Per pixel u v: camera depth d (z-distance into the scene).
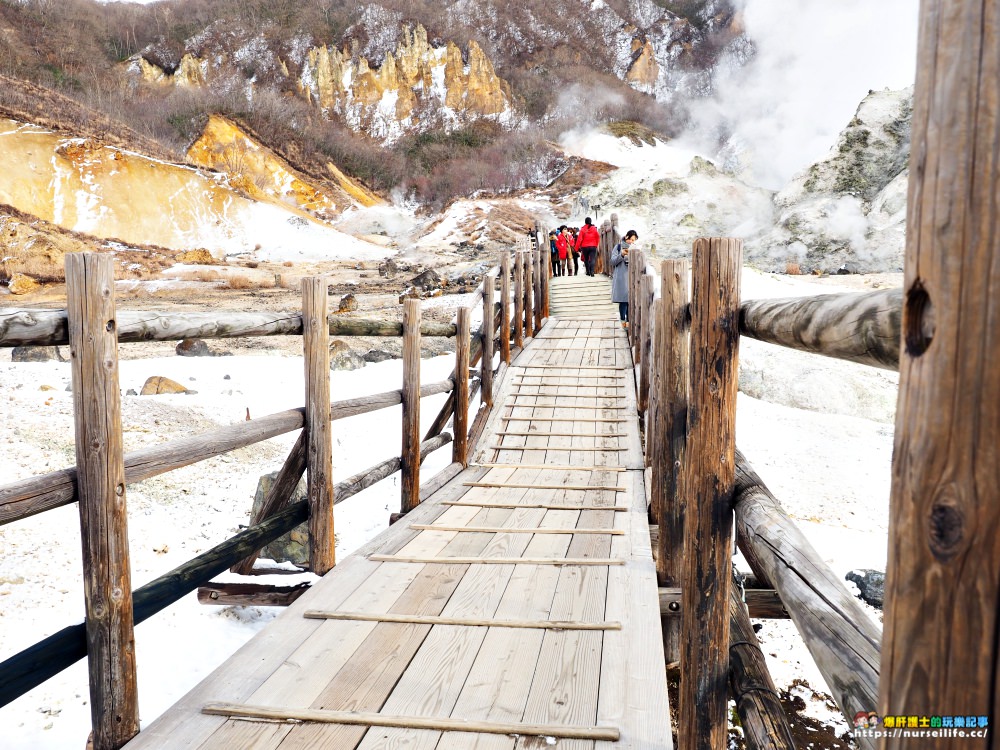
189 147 74.38
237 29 127.88
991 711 0.70
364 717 2.13
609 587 3.18
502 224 60.59
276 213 56.03
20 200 45.12
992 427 0.68
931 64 0.72
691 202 37.28
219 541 5.22
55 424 7.01
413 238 61.78
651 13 195.50
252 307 24.42
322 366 3.40
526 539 3.94
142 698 3.13
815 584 1.29
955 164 0.70
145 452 2.15
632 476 5.53
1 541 4.48
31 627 3.60
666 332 3.69
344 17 137.12
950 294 0.70
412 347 4.59
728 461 1.93
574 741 2.02
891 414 11.99
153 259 39.06
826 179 34.91
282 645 2.62
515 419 7.26
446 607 2.96
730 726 4.23
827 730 4.21
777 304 1.62
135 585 4.29
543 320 13.32
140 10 125.88
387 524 5.92
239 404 9.59
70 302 1.89
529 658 2.51
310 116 103.69
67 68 92.19
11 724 2.90
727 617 1.97
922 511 0.74
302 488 5.11
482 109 122.44
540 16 177.12
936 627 0.73
